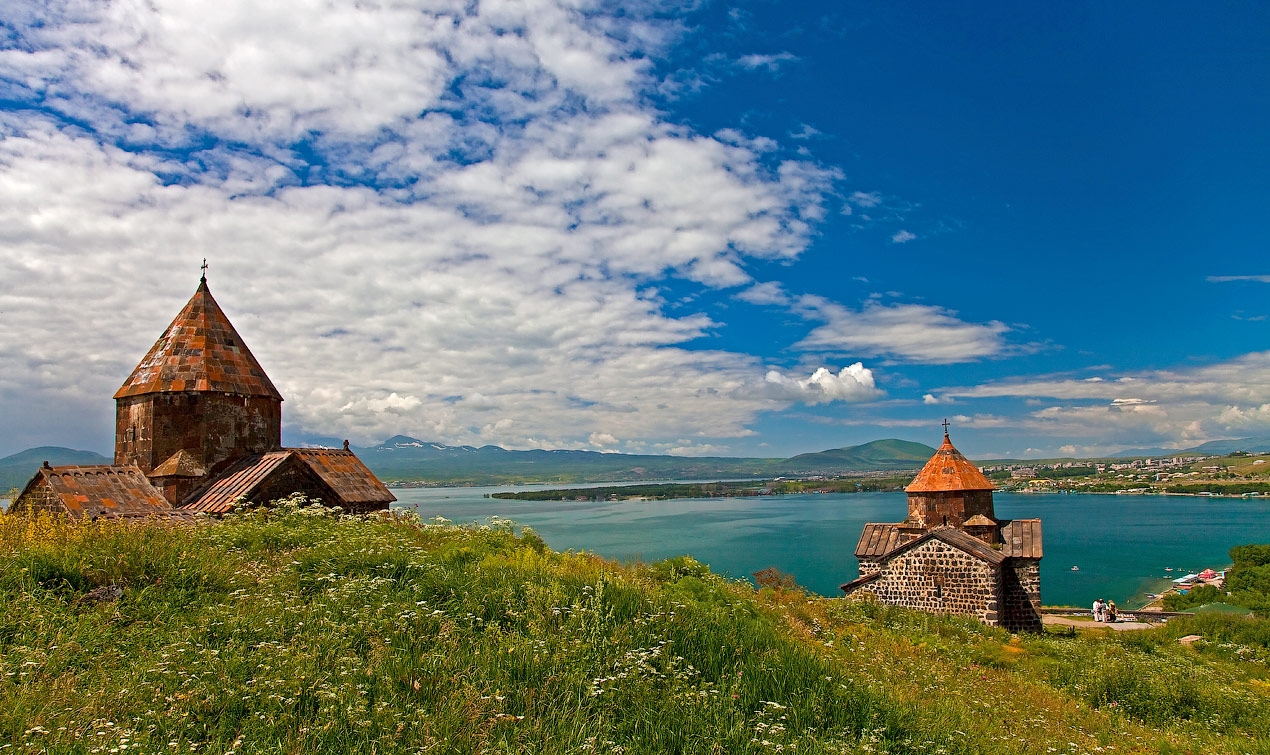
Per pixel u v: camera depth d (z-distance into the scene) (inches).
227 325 889.5
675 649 379.6
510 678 308.0
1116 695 653.9
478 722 265.1
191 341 844.6
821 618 824.9
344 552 486.6
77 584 386.3
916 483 1397.6
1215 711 614.9
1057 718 524.1
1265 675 858.1
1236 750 489.7
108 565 400.2
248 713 267.3
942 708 420.2
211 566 428.1
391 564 463.2
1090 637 1190.3
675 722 291.1
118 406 842.2
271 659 299.4
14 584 369.4
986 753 354.3
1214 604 1945.1
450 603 392.8
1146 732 532.1
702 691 323.3
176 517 686.5
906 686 476.1
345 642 330.0
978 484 1349.7
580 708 286.5
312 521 626.2
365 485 881.5
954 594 1146.0
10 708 248.1
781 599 929.5
